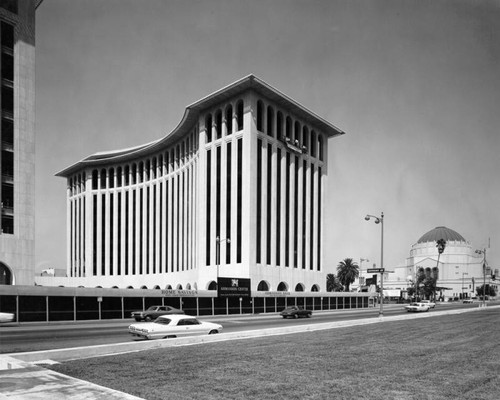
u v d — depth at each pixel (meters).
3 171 45.69
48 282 93.62
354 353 14.09
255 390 9.05
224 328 27.03
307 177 70.62
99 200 92.81
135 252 86.50
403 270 173.38
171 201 79.31
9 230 45.41
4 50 47.00
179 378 10.25
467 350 14.62
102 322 34.44
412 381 9.80
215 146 64.00
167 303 42.53
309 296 61.34
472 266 157.38
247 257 56.84
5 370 10.31
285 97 63.31
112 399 7.73
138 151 85.50
